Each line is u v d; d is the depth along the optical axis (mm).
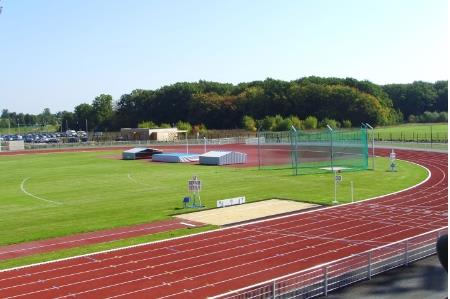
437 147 83625
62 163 74938
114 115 189250
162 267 24438
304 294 19375
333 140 68562
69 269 24234
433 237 26172
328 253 26344
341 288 20344
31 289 21500
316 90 146875
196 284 21969
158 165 70625
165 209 38844
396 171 58812
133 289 21438
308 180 53344
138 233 31562
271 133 109062
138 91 191250
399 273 21906
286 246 27859
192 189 39938
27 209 39375
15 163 75688
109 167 68562
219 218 35500
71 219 35656
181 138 124438
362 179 53062
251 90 160625
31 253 27344
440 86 191875
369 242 28297
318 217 35156
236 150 93500
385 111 151125
